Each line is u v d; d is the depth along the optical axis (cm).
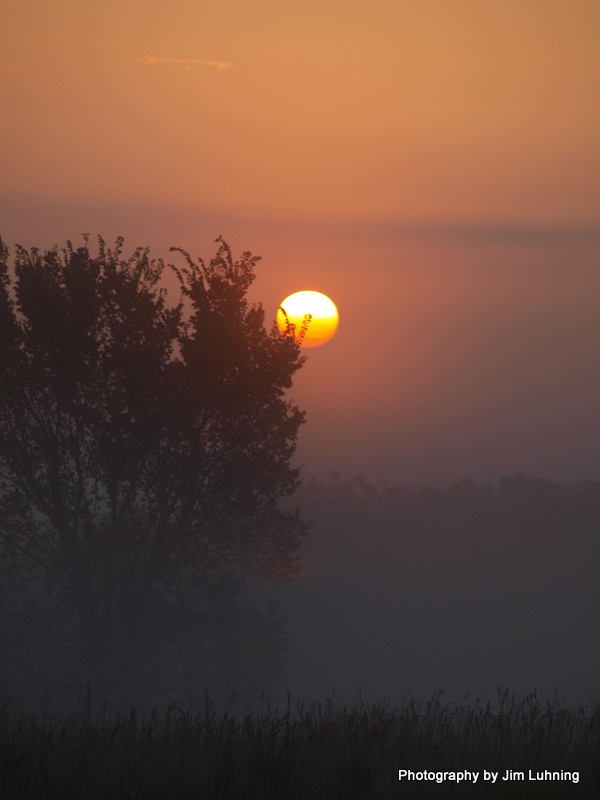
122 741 3123
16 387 10756
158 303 11075
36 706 7938
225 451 10988
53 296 10694
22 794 2417
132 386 10600
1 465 10931
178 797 2455
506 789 2594
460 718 3719
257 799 2444
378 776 2738
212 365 10731
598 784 2539
